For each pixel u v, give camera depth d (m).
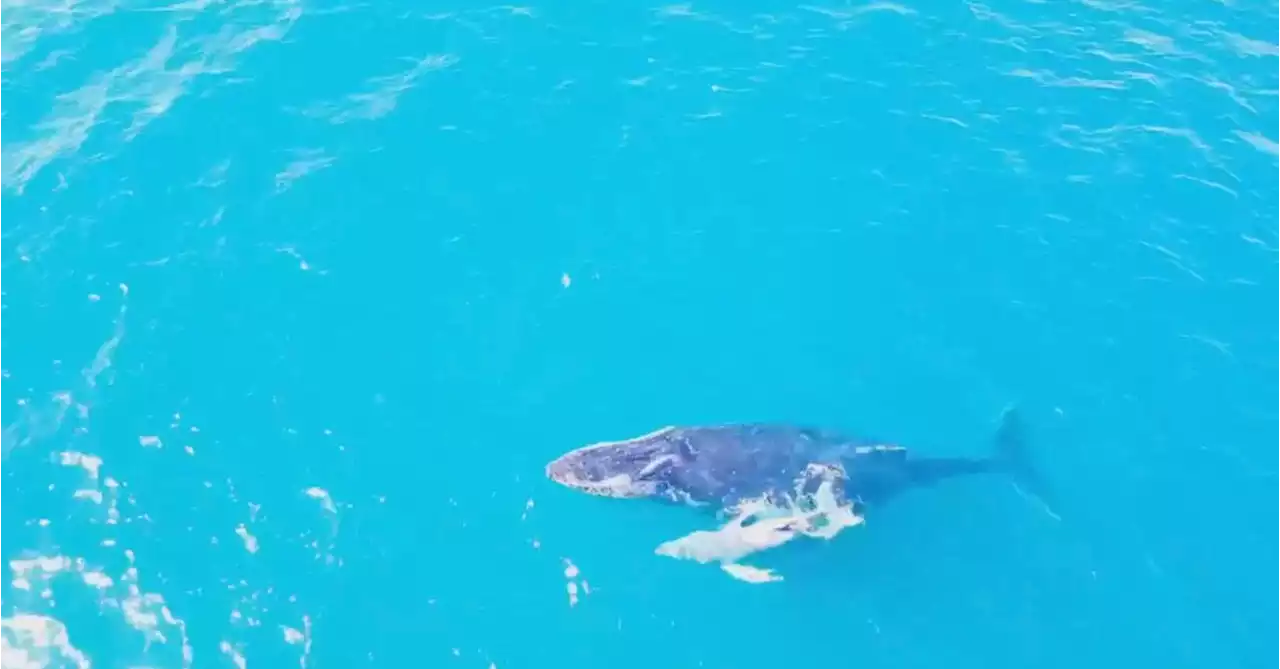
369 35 47.31
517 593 30.28
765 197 41.03
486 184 41.28
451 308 37.22
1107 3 50.44
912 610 30.31
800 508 32.06
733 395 35.03
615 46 47.12
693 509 32.06
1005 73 46.38
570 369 35.56
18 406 34.06
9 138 42.38
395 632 29.38
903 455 33.00
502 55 46.50
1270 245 39.66
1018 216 40.59
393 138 42.88
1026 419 34.62
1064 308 37.66
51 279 37.62
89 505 31.73
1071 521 32.28
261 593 29.98
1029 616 30.31
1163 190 41.56
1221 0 50.44
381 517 31.72
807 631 29.78
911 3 50.00
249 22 47.94
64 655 28.58
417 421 34.06
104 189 40.62
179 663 28.53
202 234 39.31
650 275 38.34
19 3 48.47
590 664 29.00
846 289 38.09
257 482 32.44
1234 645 29.73
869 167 42.19
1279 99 45.44
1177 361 36.25
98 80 45.03
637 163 42.16
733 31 48.06
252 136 42.84
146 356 35.56
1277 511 32.53
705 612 30.08
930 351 36.38
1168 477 33.31
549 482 32.47
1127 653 29.59
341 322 36.72
